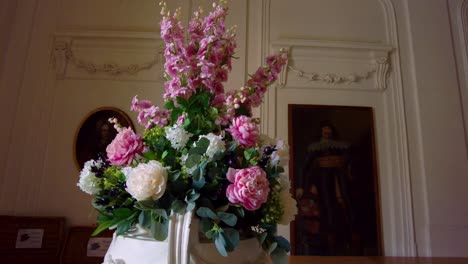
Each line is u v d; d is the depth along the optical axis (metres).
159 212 1.04
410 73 4.52
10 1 4.26
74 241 3.69
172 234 1.02
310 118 4.26
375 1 4.76
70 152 4.04
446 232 4.02
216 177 1.11
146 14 4.50
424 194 4.14
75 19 4.44
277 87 4.33
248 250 1.14
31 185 3.91
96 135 4.08
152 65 4.31
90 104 4.18
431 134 4.32
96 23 4.45
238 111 1.37
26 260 3.58
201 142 1.11
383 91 4.43
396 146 4.27
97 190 1.18
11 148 3.97
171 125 1.31
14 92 4.11
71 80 4.23
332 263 2.82
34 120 4.08
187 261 0.98
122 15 4.49
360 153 4.20
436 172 4.21
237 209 1.11
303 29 4.58
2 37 4.12
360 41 4.59
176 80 1.29
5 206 3.82
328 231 3.97
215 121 1.29
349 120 4.29
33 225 3.70
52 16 4.40
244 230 1.17
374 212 4.04
